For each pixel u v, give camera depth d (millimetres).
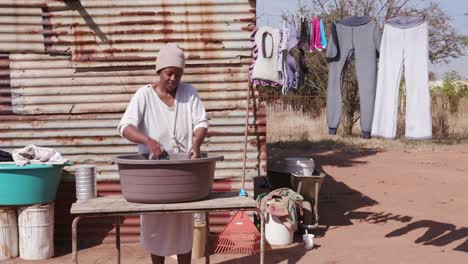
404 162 14188
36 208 6172
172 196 4070
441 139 19141
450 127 20703
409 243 6805
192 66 6785
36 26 6656
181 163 4000
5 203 6109
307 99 22422
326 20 18922
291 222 6785
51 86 6727
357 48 6516
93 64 6723
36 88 6719
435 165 13594
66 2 6633
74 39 6695
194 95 4609
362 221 8094
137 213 3988
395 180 11625
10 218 6215
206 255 5148
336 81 6668
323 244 6836
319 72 20828
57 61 6715
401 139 18672
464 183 11078
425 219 8117
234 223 6621
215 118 6828
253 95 6859
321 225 7871
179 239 4574
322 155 15750
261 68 6430
